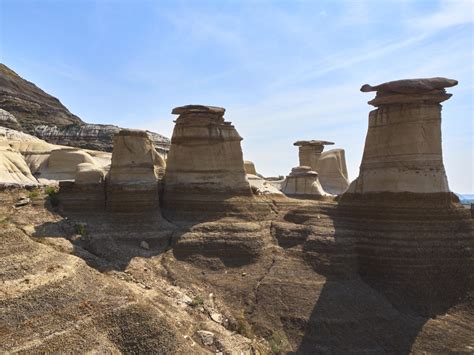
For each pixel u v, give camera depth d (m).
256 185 39.62
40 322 13.09
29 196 25.84
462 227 24.61
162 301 18.94
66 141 63.25
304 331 20.02
